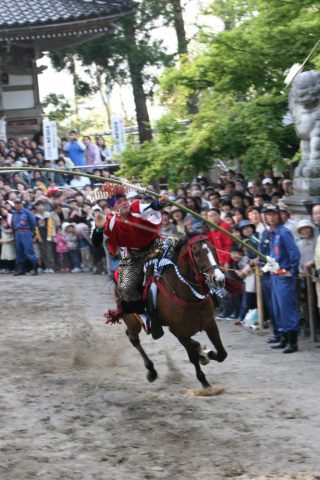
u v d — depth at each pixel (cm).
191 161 1502
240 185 1600
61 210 2053
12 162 2359
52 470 705
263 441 759
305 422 812
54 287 1811
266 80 1502
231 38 1447
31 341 1271
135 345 1013
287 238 1111
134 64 2669
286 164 1431
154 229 933
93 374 1058
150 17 2634
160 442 768
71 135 2508
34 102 2952
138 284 955
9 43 2739
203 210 1503
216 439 770
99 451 750
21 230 2028
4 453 750
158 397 925
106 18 2633
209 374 1026
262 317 1262
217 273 872
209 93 1568
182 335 916
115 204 936
